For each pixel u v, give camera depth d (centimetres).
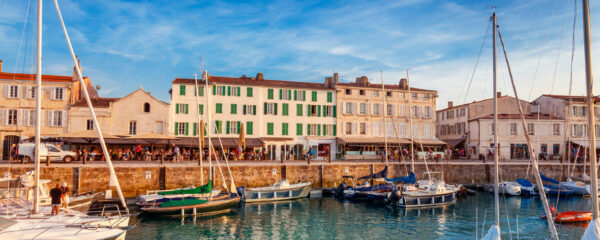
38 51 1634
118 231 1712
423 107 5662
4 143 4197
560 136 5466
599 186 3750
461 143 6056
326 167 4066
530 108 6003
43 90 4309
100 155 4009
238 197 3088
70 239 1602
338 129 5325
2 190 2066
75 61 1867
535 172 1588
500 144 5456
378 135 5462
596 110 5331
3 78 4222
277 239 2255
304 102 5244
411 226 2572
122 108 4466
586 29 1305
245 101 5006
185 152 4331
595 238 1239
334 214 2925
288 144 5141
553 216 2622
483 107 5819
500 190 3997
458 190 3622
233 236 2291
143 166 3441
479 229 2489
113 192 3312
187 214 2750
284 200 3503
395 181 3578
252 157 4538
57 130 4316
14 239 1546
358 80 5762
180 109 4741
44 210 2011
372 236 2333
